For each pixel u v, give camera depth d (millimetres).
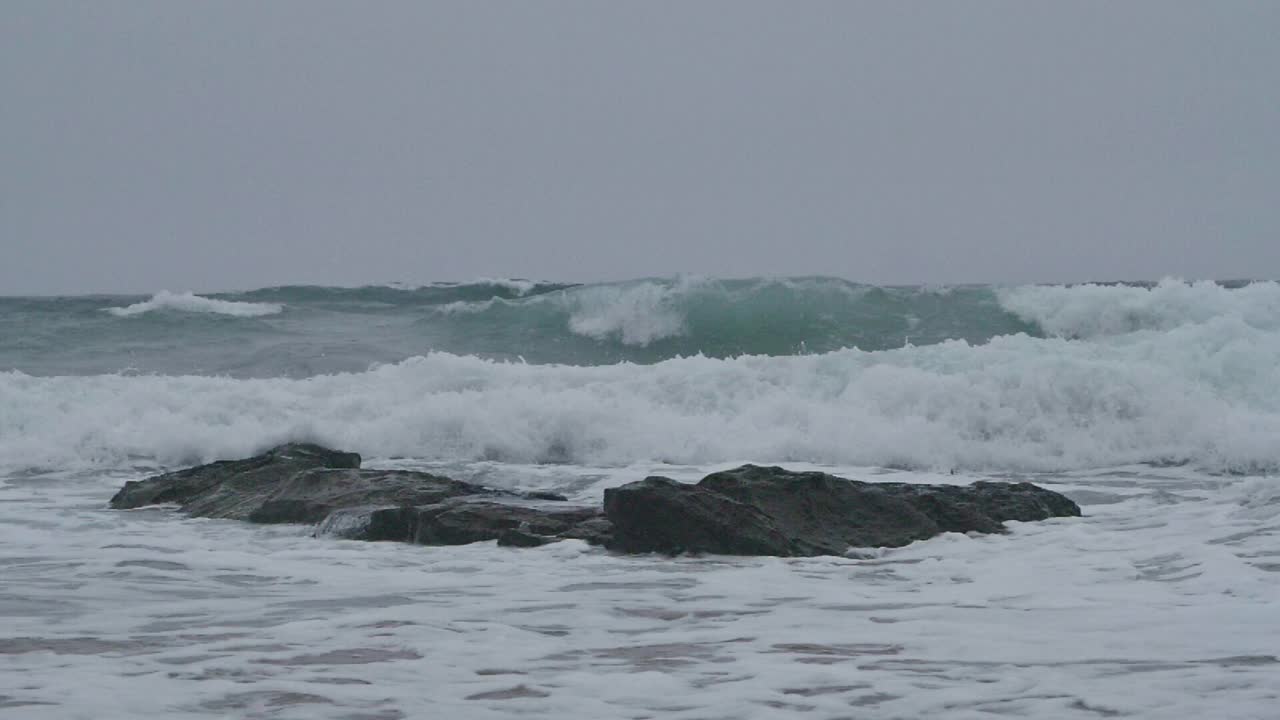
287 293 46906
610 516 15078
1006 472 24719
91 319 43062
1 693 7137
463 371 29906
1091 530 15672
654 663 8117
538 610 10633
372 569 13688
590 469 24891
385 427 27266
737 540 14641
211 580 12750
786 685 7379
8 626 9719
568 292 40812
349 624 9773
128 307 43688
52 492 22797
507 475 23984
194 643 8891
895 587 12125
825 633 9297
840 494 15695
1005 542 15102
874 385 27188
